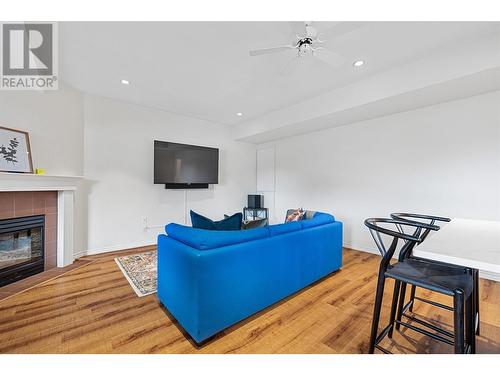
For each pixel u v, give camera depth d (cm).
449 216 292
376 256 352
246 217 564
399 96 271
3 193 245
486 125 264
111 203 368
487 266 75
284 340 159
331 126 413
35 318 183
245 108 412
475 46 213
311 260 239
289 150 511
